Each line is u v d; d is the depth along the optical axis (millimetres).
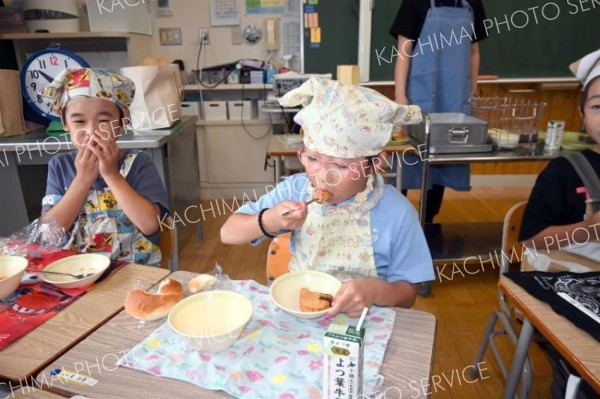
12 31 2756
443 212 3408
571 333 804
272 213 950
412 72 2533
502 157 2086
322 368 675
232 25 3447
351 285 833
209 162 3648
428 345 744
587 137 2381
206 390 639
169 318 757
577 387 886
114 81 1231
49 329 785
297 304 854
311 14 3303
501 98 3414
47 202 1333
